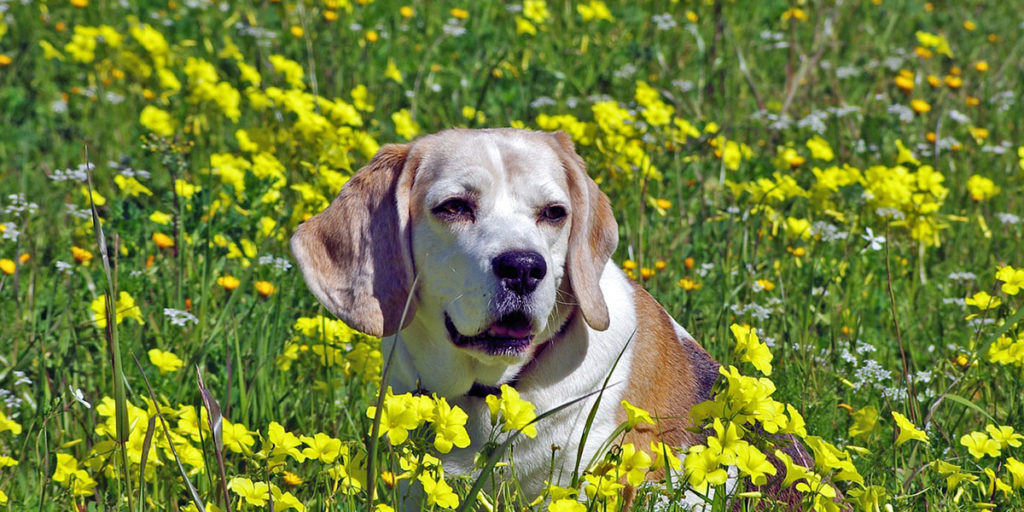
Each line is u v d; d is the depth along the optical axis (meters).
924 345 8.23
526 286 5.69
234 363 7.29
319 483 5.96
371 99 11.34
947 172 11.25
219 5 14.73
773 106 12.77
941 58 15.08
